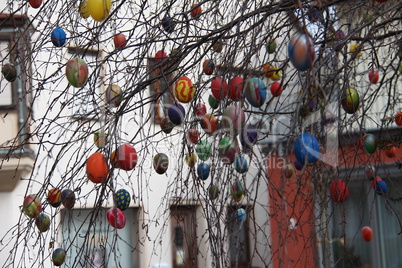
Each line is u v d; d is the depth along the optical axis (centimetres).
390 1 398
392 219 772
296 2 313
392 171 655
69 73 317
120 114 332
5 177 682
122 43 370
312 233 362
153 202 748
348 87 337
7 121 659
